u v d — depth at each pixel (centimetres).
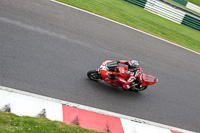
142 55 1053
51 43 852
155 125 688
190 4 2511
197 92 952
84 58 851
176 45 1348
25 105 561
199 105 873
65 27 997
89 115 616
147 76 789
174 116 763
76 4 1298
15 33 819
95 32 1070
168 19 1931
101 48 963
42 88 642
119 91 773
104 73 713
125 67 726
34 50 778
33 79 660
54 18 1030
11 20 879
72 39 933
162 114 749
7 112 509
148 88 848
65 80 709
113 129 607
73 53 852
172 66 1073
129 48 1065
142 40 1212
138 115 701
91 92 708
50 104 596
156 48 1190
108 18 1298
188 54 1294
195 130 743
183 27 1864
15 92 589
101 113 642
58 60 780
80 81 733
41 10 1049
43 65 729
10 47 744
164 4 1891
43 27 926
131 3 1861
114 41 1067
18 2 1030
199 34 1866
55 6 1152
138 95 793
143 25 1452
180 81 978
